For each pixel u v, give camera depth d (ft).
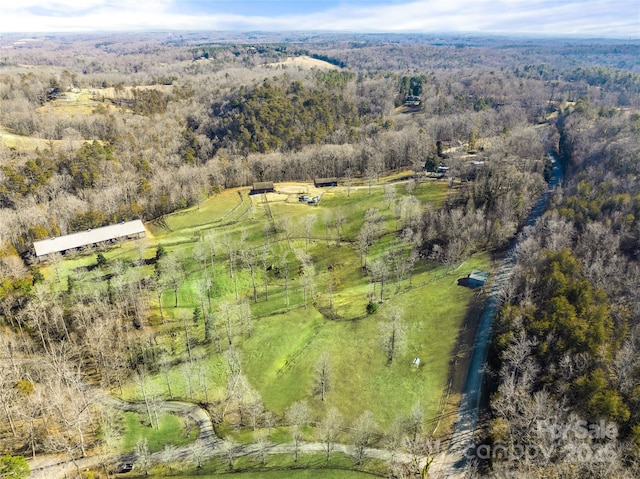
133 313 390.63
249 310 393.09
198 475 257.75
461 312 387.55
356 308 406.41
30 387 296.92
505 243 501.15
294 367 338.54
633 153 540.93
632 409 252.21
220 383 329.93
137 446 260.83
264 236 515.09
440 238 501.97
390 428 282.15
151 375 335.06
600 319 303.27
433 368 329.11
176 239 503.61
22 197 555.28
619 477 209.67
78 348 348.79
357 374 327.67
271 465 262.67
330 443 276.00
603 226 415.85
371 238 503.20
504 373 287.69
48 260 447.42
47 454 268.62
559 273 345.92
